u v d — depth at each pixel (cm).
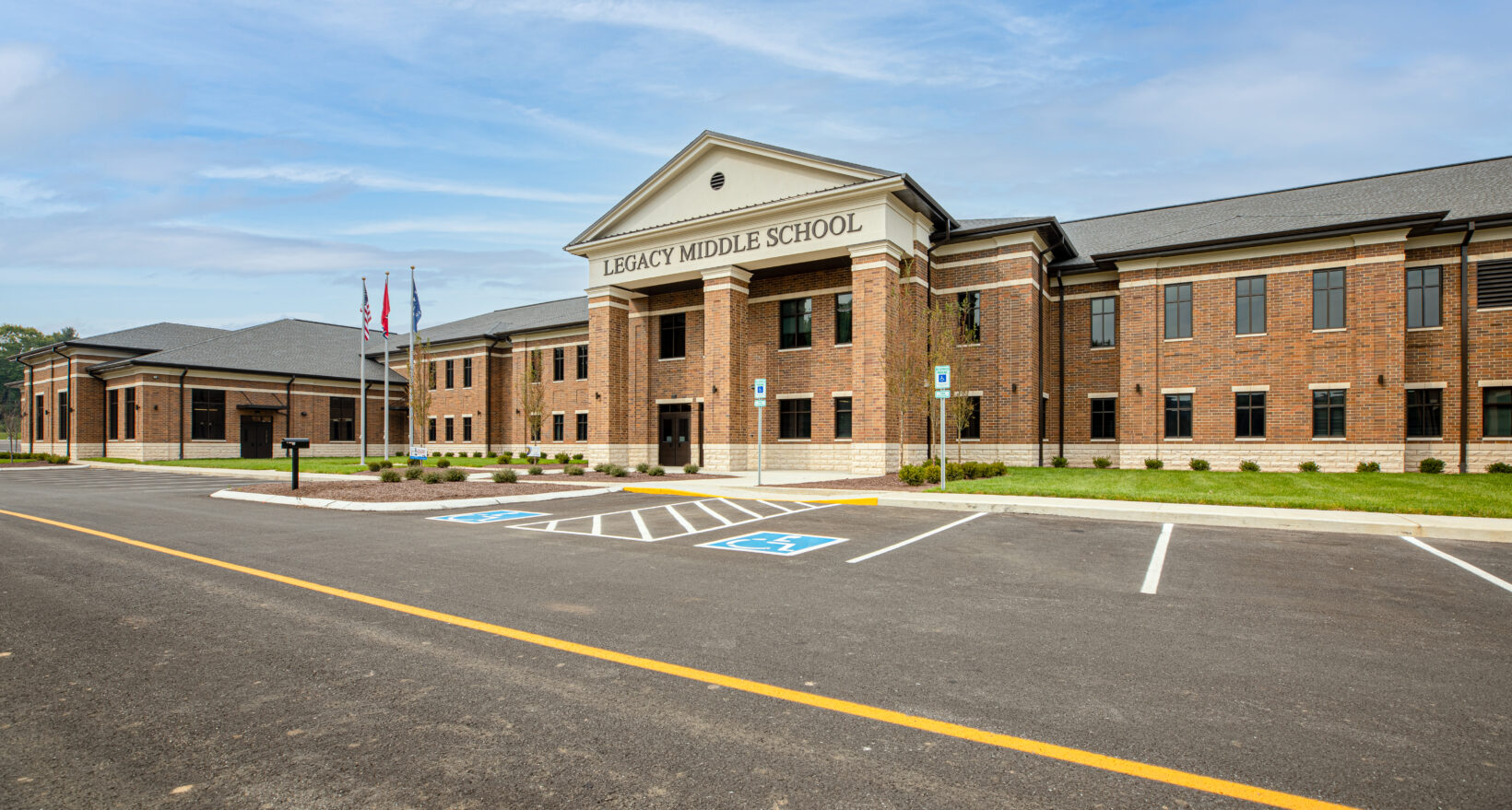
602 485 2008
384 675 495
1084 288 2831
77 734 401
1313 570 853
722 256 2770
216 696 457
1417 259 2338
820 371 2786
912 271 2597
